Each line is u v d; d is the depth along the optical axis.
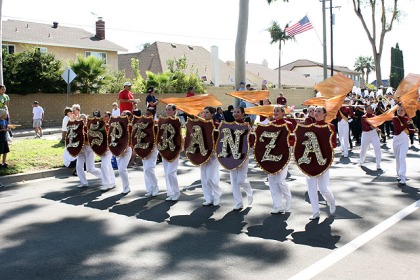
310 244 6.21
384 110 18.77
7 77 26.69
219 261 5.64
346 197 8.99
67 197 9.38
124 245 6.30
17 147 15.45
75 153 10.32
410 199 8.72
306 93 48.69
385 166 12.89
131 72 48.25
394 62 71.25
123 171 9.65
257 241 6.38
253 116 17.00
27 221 7.58
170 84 33.91
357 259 5.62
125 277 5.20
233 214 7.86
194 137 8.55
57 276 5.27
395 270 5.26
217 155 8.23
